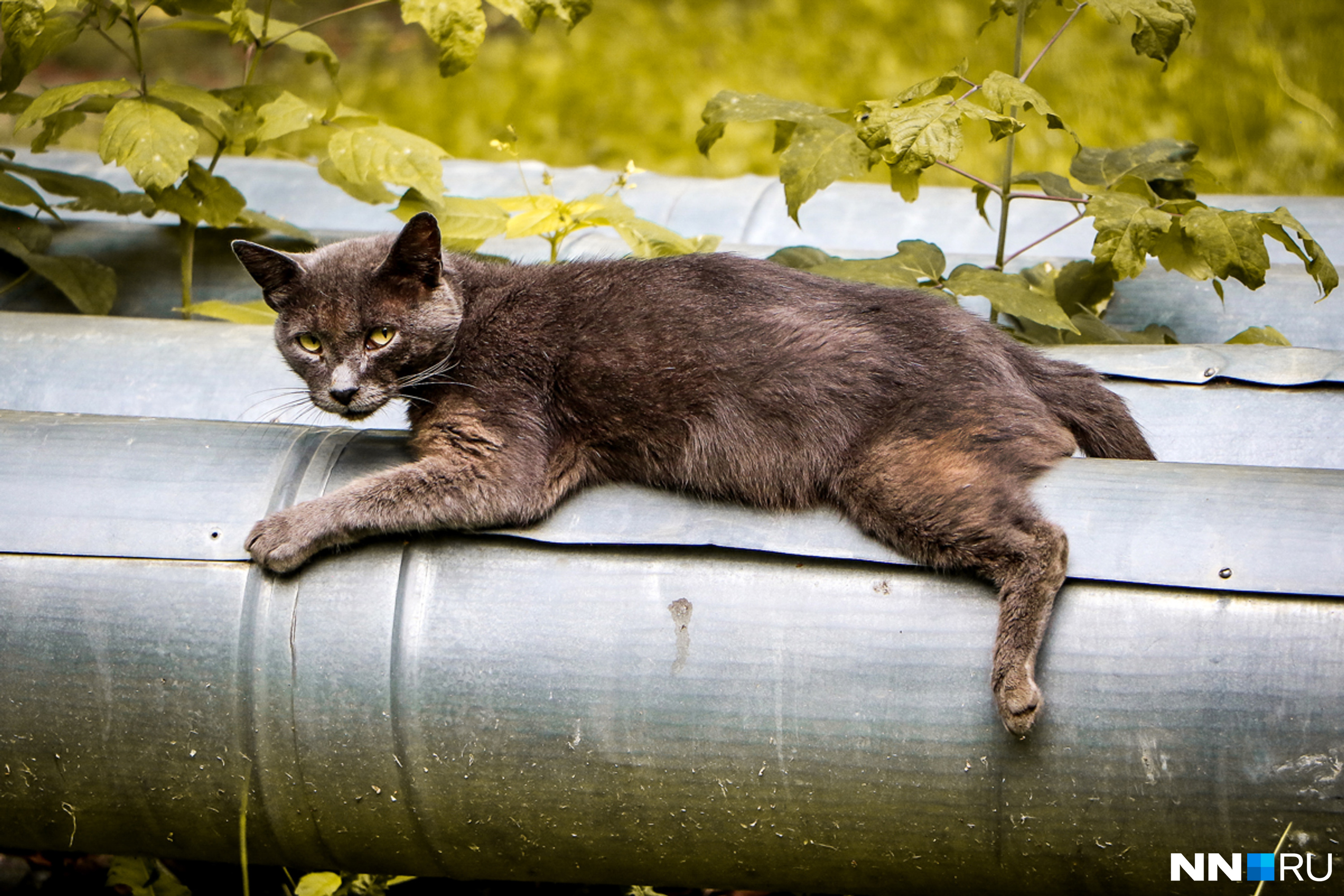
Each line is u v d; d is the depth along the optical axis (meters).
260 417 5.00
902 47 13.12
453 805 3.77
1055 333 5.69
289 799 3.81
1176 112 11.27
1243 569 3.32
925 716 3.47
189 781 3.81
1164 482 3.62
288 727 3.72
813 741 3.53
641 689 3.59
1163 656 3.33
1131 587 3.39
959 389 3.92
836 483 3.81
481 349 4.25
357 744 3.71
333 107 6.09
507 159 9.13
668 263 4.41
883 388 3.92
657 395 4.03
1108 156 5.94
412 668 3.66
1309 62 11.78
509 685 3.63
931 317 4.17
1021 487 3.67
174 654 3.72
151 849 4.07
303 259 4.42
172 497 3.88
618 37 14.13
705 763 3.61
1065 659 3.39
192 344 5.20
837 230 7.08
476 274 4.49
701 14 14.45
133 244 6.54
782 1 14.35
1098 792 3.39
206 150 8.20
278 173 7.76
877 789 3.54
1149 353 5.04
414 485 3.77
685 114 12.32
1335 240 6.59
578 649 3.61
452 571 3.73
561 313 4.26
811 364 3.96
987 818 3.50
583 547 3.73
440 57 5.60
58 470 3.95
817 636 3.52
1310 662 3.24
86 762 3.82
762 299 4.20
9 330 5.27
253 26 6.25
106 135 5.36
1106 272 5.82
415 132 12.38
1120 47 12.41
